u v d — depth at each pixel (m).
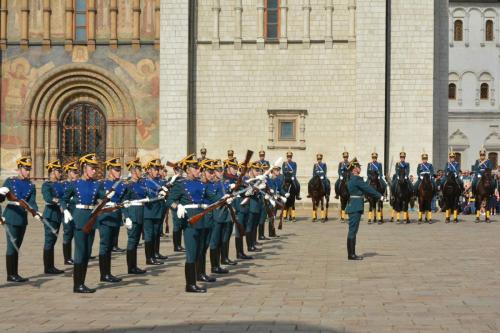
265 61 41.03
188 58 40.72
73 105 42.34
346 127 40.75
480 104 79.44
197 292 15.15
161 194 19.70
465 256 21.03
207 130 41.19
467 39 80.25
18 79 41.88
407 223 33.16
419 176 33.75
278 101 41.00
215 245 17.97
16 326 11.87
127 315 12.75
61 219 18.70
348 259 20.39
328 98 40.84
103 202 15.37
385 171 40.44
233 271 18.28
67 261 20.30
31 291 15.58
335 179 40.72
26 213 17.34
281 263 19.77
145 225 20.14
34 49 41.91
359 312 12.81
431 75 40.66
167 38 40.56
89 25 41.69
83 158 15.91
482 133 79.25
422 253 21.77
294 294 14.80
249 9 41.16
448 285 15.83
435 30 45.09
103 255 16.91
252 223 22.52
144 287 16.02
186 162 15.85
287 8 41.03
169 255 22.08
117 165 17.77
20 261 20.73
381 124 40.03
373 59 40.09
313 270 18.36
